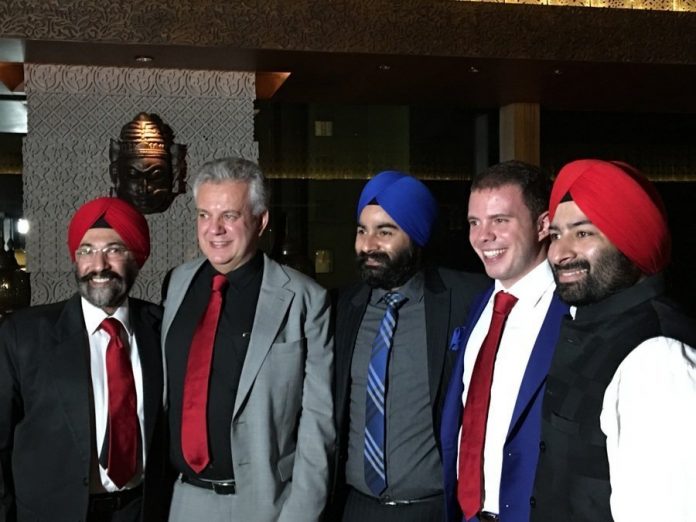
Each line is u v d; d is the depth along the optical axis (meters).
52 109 4.52
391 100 5.70
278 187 5.80
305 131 5.83
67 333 2.11
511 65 4.55
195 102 4.67
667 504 1.28
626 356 1.44
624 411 1.38
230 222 2.14
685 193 6.38
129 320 2.19
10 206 5.37
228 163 2.18
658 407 1.32
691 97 5.56
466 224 6.03
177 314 2.23
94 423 2.06
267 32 4.11
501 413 1.79
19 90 5.14
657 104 5.83
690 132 6.36
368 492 2.14
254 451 2.08
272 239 5.80
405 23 4.23
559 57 4.39
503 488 1.71
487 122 6.04
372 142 5.93
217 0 4.04
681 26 4.48
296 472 2.12
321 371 2.18
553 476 1.55
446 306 2.18
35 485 2.03
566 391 1.54
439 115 6.00
